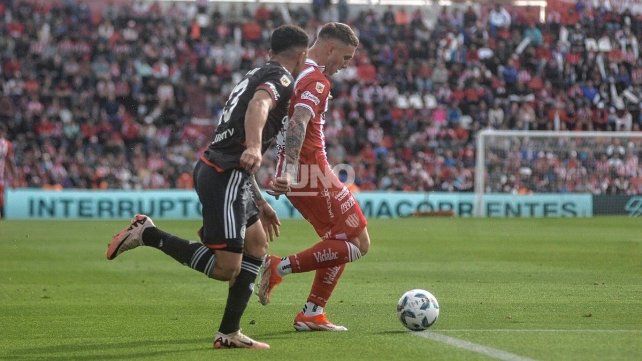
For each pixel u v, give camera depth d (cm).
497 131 9075
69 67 9731
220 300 2834
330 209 2153
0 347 1958
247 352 1869
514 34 10831
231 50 10325
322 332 2153
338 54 2159
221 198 1859
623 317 2386
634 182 9175
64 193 8081
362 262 4097
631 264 4009
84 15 10156
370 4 11038
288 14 10794
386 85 10231
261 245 1941
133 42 10088
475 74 10431
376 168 9388
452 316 2408
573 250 4728
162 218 8169
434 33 10762
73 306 2688
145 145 9212
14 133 9144
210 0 10700
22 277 3506
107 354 1861
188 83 9919
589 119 10375
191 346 1956
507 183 9088
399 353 1828
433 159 9550
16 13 9988
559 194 8706
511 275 3562
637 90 10688
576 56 10762
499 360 1730
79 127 9269
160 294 2989
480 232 6072
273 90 1836
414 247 4900
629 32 10988
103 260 4169
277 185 1995
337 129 9638
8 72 9550
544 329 2150
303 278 3416
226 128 1878
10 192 7981
